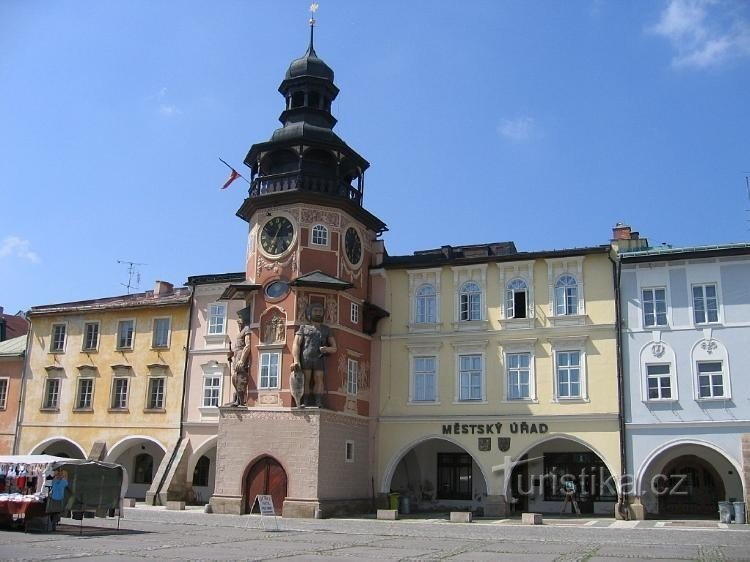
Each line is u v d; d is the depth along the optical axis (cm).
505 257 4256
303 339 3975
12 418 5166
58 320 5250
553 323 4116
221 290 4828
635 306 3972
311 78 4541
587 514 4175
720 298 3822
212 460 4841
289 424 3909
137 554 2147
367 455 4297
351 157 4478
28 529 2752
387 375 4391
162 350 4891
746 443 3538
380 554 2248
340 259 4253
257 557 2108
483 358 4222
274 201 4284
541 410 4038
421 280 4469
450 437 4184
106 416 4919
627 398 3881
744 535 2927
